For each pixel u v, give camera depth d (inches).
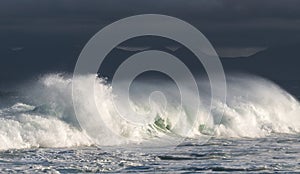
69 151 1664.6
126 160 1519.4
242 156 1612.9
